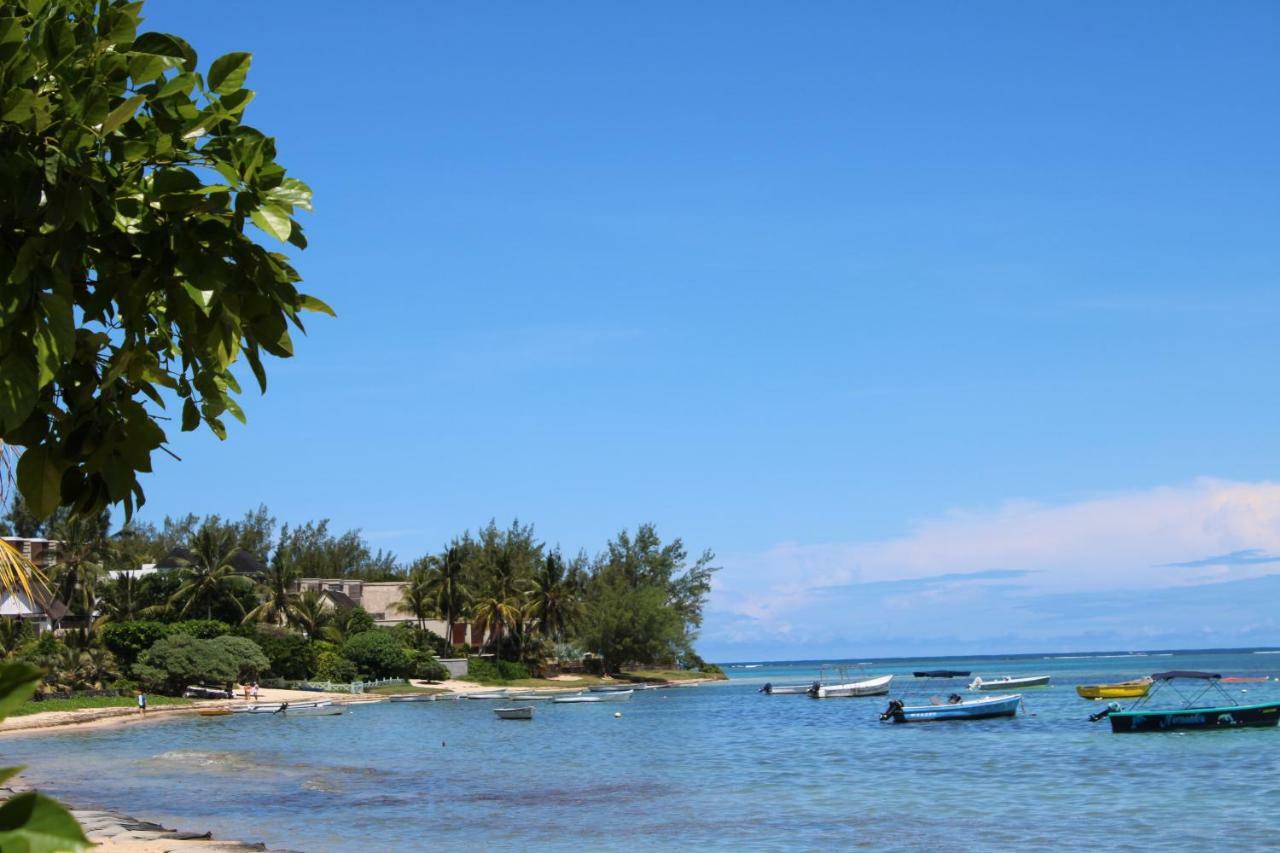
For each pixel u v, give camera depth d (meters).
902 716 70.38
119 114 3.44
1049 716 71.69
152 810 31.73
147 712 70.88
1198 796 34.50
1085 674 176.75
